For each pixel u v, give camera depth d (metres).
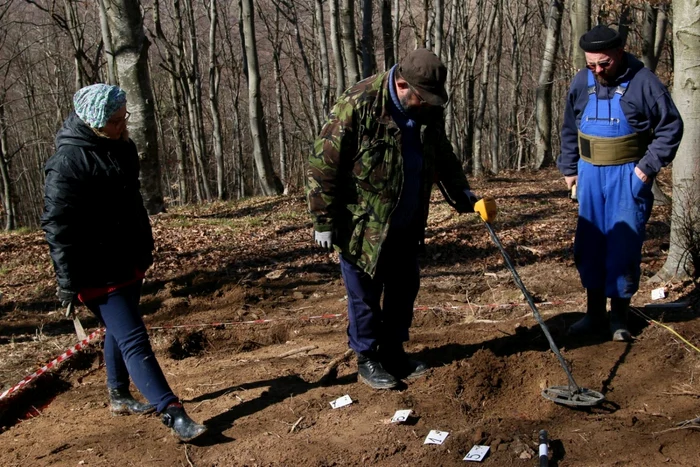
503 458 3.14
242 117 44.31
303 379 4.28
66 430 3.76
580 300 5.57
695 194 5.27
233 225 11.07
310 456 3.26
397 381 3.94
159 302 6.34
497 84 30.06
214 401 4.00
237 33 37.06
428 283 6.61
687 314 4.63
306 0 33.41
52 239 3.26
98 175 3.29
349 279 3.80
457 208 4.09
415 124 3.60
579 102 4.27
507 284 6.32
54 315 6.05
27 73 30.34
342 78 16.59
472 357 4.10
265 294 6.46
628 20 13.70
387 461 3.20
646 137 4.09
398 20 24.09
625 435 3.26
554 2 19.91
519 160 30.55
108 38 14.80
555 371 3.96
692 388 3.66
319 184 3.59
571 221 10.01
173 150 40.16
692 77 5.14
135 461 3.35
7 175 24.94
